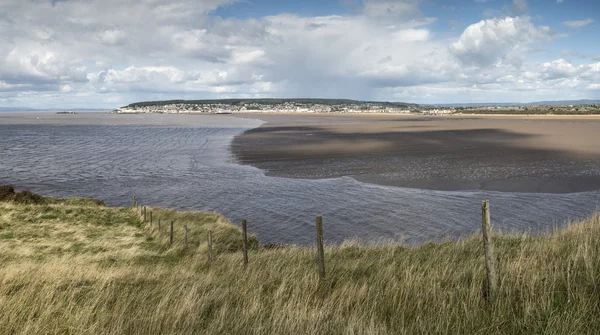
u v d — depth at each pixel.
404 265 9.20
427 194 37.06
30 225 24.45
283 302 7.00
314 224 29.69
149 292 8.23
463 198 35.16
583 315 4.79
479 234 13.83
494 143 77.31
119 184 47.47
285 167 55.31
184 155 71.75
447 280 7.22
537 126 130.62
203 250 20.30
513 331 4.84
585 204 32.22
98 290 8.13
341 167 53.38
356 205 34.16
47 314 6.39
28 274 9.48
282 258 12.91
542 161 53.72
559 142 77.25
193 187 44.75
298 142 87.62
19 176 53.03
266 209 34.59
